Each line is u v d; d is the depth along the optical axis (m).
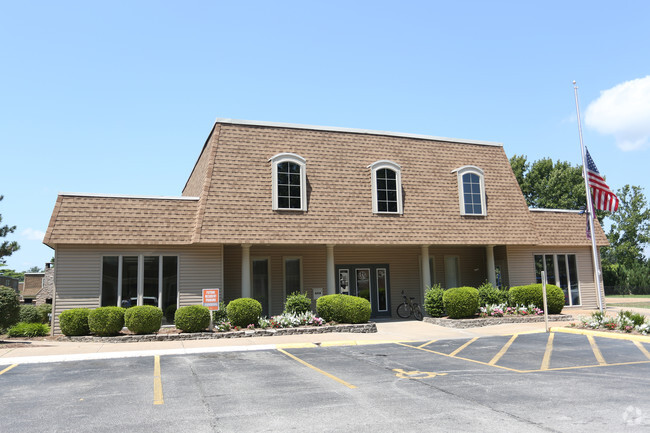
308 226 18.66
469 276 23.80
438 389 8.29
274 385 8.75
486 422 6.30
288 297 18.58
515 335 16.05
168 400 7.73
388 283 22.58
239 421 6.52
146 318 15.39
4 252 31.20
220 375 9.74
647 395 7.70
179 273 17.38
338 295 17.97
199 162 22.12
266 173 18.89
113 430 6.20
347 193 19.80
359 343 14.68
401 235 19.88
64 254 16.36
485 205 21.73
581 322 17.44
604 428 6.00
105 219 16.75
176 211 17.73
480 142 23.39
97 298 16.44
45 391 8.46
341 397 7.78
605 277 55.31
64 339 15.34
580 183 50.62
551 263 23.58
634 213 60.25
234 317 16.62
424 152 21.97
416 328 18.33
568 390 8.11
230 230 17.53
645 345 13.27
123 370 10.38
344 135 20.86
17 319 15.45
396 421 6.39
